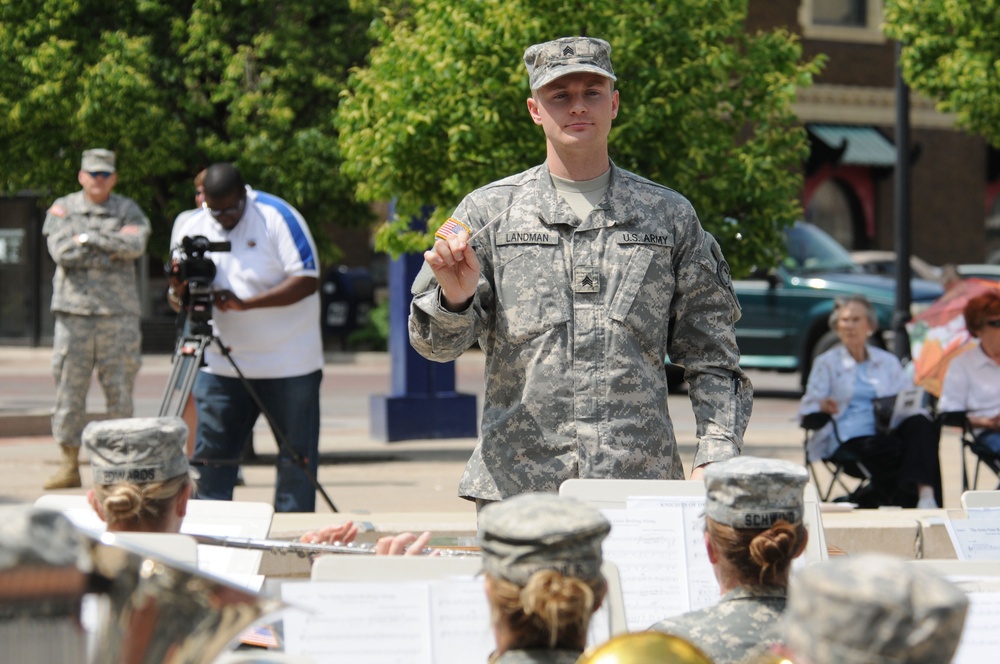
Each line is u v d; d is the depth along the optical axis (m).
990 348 9.84
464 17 10.82
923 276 21.81
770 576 3.34
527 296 4.61
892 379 9.91
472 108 10.75
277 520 6.75
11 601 1.93
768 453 13.34
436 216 11.34
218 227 8.34
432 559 3.50
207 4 16.73
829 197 35.41
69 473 10.34
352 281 32.56
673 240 4.71
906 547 6.96
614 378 4.58
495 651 3.03
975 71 15.15
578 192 4.69
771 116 11.97
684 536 4.01
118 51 15.82
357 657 3.28
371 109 11.30
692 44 11.23
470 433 14.37
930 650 1.97
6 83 15.43
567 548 2.66
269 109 16.70
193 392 8.20
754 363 19.88
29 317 32.09
